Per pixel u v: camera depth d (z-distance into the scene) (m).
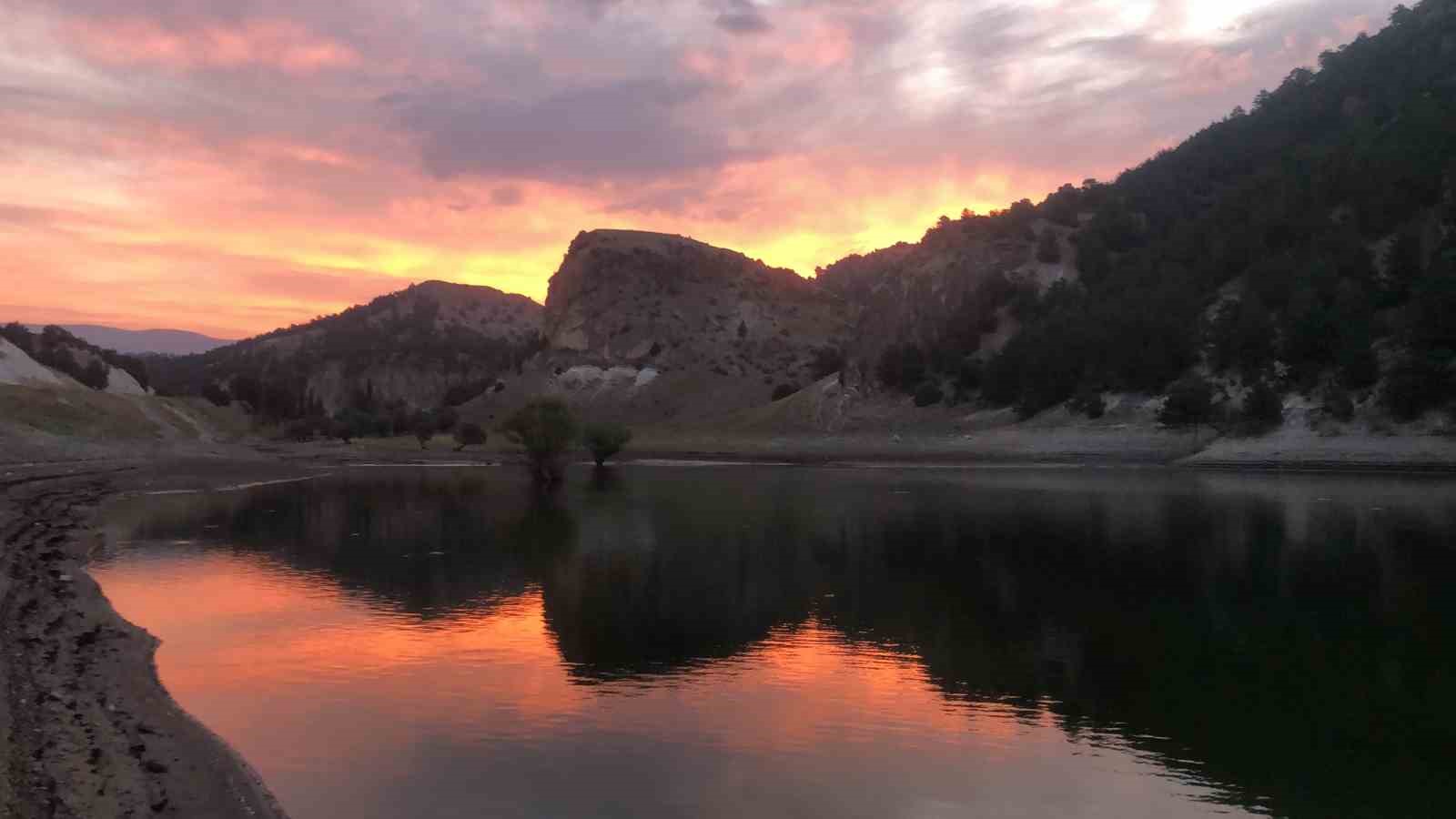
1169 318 109.19
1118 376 110.44
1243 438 91.50
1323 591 31.14
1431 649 23.88
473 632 26.08
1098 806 14.85
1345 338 89.88
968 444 113.12
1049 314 130.38
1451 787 15.47
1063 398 115.38
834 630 26.41
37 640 22.88
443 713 19.17
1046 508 56.03
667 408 190.62
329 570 36.47
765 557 38.94
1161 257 131.12
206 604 29.83
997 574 34.75
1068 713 19.25
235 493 71.56
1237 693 20.55
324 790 15.17
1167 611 28.62
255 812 13.90
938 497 63.81
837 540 43.69
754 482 79.88
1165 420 98.44
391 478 89.62
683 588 32.50
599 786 15.40
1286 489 66.19
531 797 14.95
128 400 127.00
